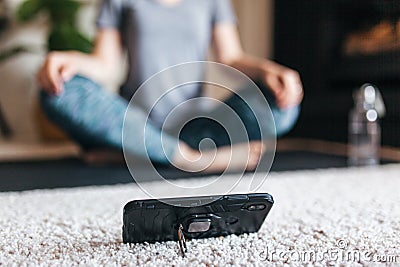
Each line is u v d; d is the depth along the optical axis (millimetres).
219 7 2154
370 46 2412
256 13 3285
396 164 1892
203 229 676
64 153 2334
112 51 2051
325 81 2777
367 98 2176
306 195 1181
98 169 1780
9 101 3074
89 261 621
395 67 2252
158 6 2096
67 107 1798
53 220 900
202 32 2104
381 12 2336
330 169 1751
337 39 2668
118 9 2080
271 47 3246
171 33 2074
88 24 3094
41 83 1811
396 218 891
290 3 3064
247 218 708
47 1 2764
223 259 628
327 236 758
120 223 864
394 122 2291
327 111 2727
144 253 657
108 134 1812
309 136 2904
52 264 613
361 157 2090
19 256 649
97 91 1832
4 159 2100
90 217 925
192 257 634
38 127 2982
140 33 2064
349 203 1064
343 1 2602
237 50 2145
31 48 2941
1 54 2926
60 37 2654
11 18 2996
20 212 981
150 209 634
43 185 1454
